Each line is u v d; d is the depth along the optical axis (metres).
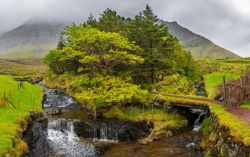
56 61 114.06
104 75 66.06
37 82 131.38
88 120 55.34
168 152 44.28
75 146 46.41
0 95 59.81
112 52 64.81
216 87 76.75
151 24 75.12
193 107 55.38
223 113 42.47
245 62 176.38
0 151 30.28
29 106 53.97
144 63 72.75
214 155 37.41
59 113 61.28
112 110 59.81
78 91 78.44
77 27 85.62
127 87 59.09
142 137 52.22
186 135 51.47
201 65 166.75
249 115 40.47
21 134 38.44
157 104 59.44
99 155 44.22
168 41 77.19
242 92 49.84
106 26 87.25
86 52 69.50
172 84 74.00
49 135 48.22
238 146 29.89
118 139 52.09
